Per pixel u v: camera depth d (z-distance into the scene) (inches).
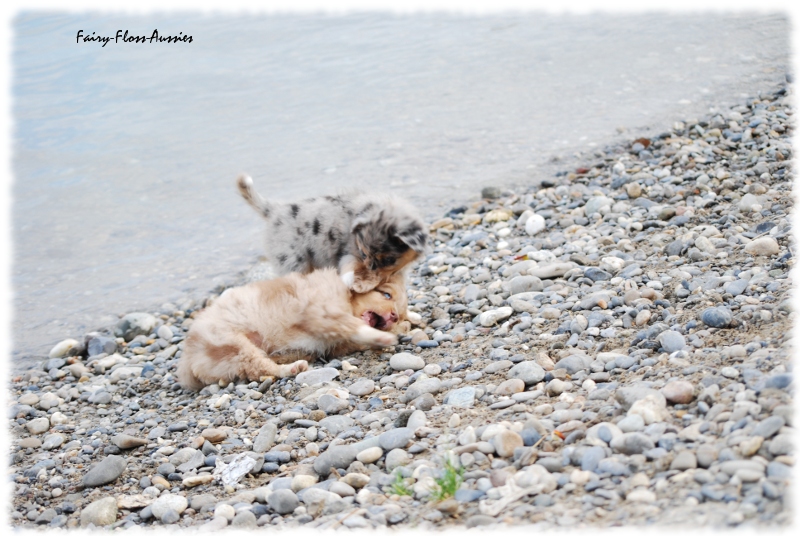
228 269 362.3
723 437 151.3
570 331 229.0
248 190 293.0
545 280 270.5
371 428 200.4
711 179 329.1
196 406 239.5
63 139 502.0
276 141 480.4
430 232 351.3
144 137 502.0
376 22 695.1
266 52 632.4
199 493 191.5
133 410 248.8
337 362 245.3
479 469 165.3
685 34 589.6
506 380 207.9
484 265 303.6
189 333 250.7
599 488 147.6
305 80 569.3
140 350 301.1
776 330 191.8
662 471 147.6
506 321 248.1
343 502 167.3
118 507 189.2
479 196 382.3
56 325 326.6
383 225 251.4
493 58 583.5
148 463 209.2
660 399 169.3
